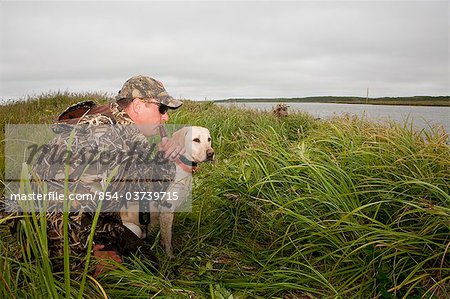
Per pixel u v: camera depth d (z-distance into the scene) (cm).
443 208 267
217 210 393
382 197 315
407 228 302
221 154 583
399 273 270
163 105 315
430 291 263
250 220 375
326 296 272
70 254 261
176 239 376
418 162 344
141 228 351
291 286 276
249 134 663
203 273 311
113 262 265
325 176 347
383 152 371
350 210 317
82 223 267
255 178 396
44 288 207
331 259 309
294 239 334
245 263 327
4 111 983
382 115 502
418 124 434
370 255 289
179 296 265
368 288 276
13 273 237
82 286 195
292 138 804
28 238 203
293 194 363
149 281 269
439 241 287
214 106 1195
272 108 1105
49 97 1387
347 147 398
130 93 308
